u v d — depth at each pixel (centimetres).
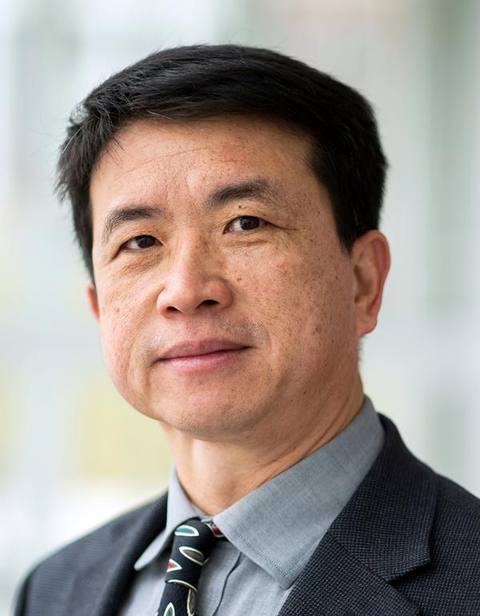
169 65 136
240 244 132
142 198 133
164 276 134
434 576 126
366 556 130
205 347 131
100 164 141
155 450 439
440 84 451
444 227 455
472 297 454
